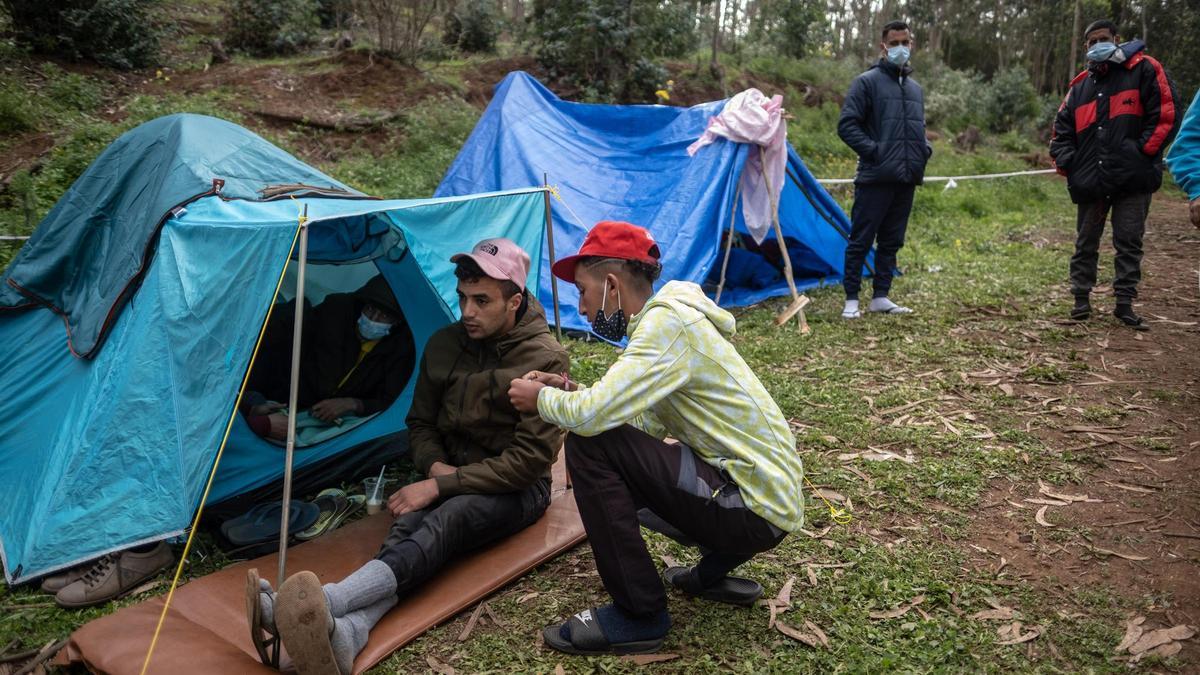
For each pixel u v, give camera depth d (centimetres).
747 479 238
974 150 1759
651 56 1380
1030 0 3659
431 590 279
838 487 362
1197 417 429
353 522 336
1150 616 269
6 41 954
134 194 371
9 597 285
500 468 289
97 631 253
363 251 379
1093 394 464
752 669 243
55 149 749
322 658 224
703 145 665
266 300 288
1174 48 2644
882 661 244
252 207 335
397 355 396
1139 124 550
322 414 375
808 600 280
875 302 646
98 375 315
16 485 327
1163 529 324
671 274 614
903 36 600
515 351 309
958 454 394
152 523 287
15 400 357
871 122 610
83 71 989
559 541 313
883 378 500
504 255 301
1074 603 277
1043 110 2192
